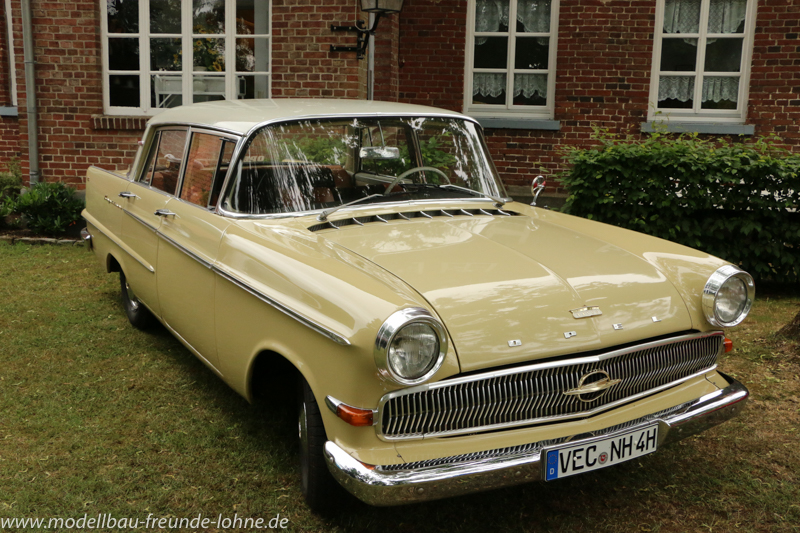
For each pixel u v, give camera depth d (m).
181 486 3.01
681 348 2.80
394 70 8.98
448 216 3.45
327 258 2.70
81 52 8.30
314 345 2.50
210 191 3.45
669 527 2.76
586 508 2.90
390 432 2.34
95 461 3.20
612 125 8.74
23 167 8.66
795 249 6.30
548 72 8.98
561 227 3.41
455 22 8.91
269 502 2.90
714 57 8.70
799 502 2.92
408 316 2.20
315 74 7.96
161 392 3.99
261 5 8.25
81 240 8.00
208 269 3.26
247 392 3.07
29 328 5.04
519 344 2.39
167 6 8.38
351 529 2.73
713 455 3.33
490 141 9.02
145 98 8.54
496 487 2.35
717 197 6.19
